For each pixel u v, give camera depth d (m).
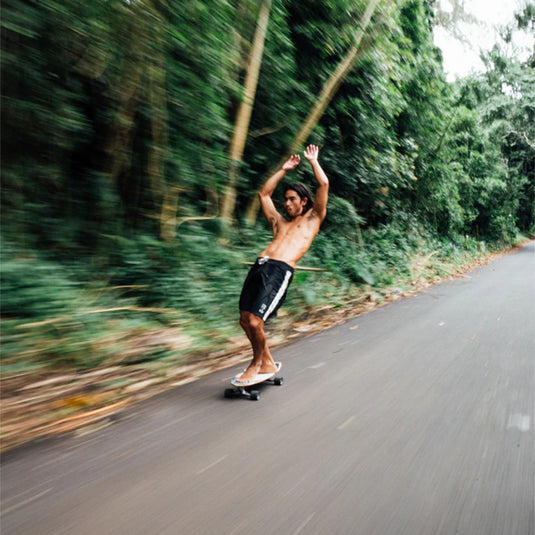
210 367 4.16
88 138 5.24
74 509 1.94
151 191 5.69
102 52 4.27
